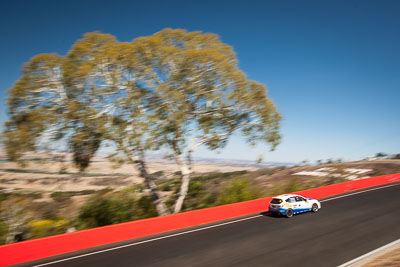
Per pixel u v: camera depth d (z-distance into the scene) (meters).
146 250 10.95
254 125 21.22
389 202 18.23
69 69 16.39
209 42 19.83
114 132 16.88
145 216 20.88
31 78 16.44
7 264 9.56
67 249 10.99
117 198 20.34
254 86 20.47
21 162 15.97
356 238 11.09
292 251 9.96
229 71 19.27
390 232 11.70
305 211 16.41
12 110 16.05
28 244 10.16
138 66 17.97
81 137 16.59
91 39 17.22
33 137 15.81
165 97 17.98
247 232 12.94
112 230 12.36
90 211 19.30
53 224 17.38
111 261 9.85
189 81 19.02
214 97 19.34
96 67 17.08
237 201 21.55
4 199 18.02
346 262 8.63
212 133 20.72
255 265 8.84
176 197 23.09
